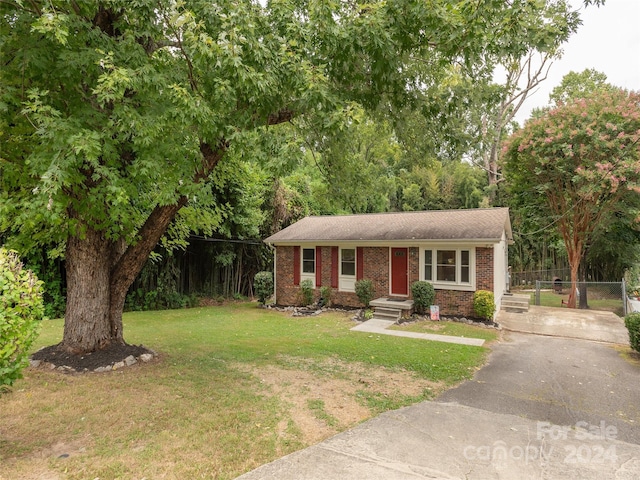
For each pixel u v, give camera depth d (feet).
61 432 13.65
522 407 17.07
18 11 16.90
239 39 16.14
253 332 33.73
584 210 50.31
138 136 16.65
